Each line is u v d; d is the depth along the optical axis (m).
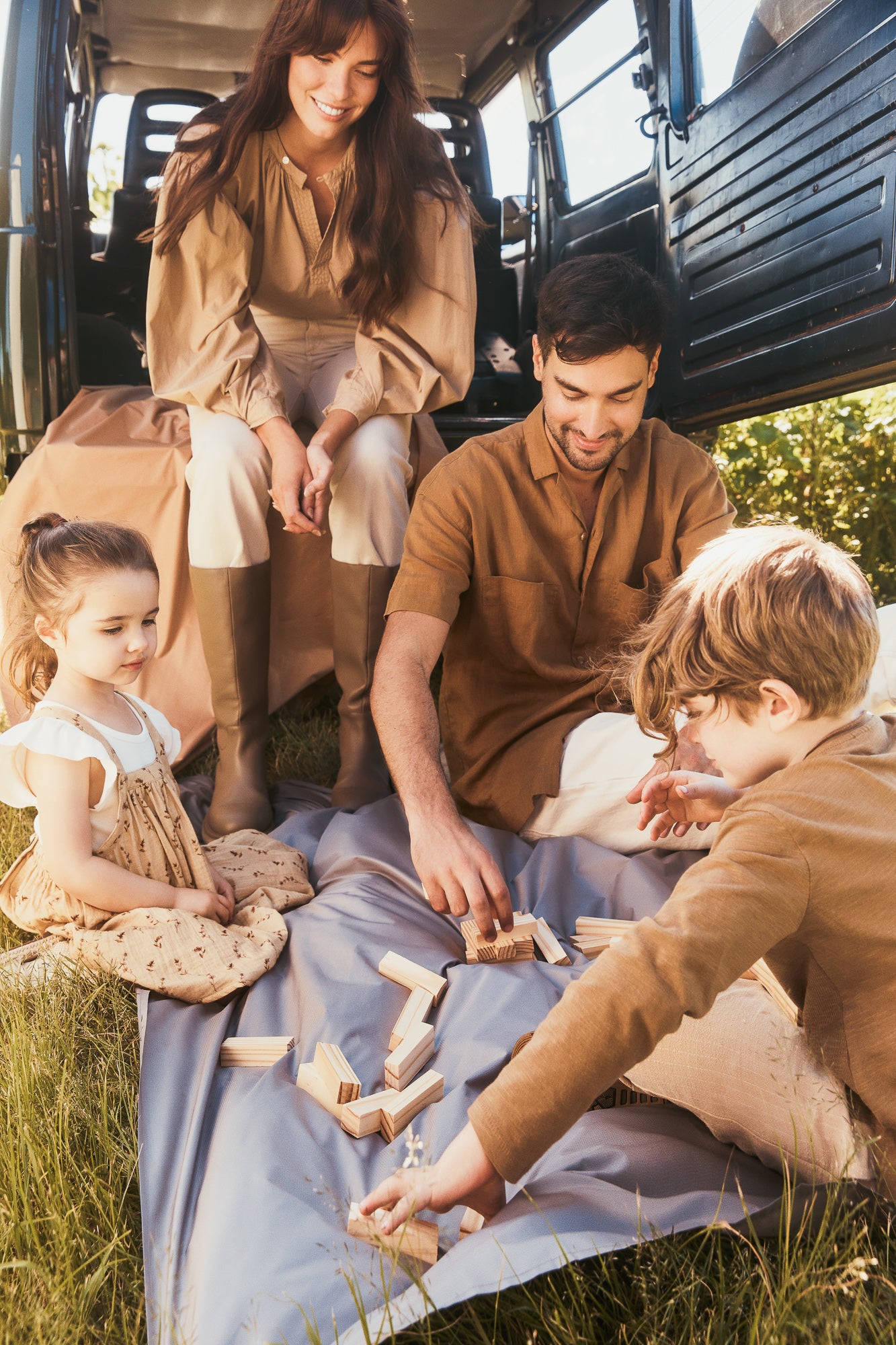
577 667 2.17
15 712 2.40
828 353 2.60
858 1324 0.96
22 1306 1.09
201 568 2.25
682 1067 1.28
